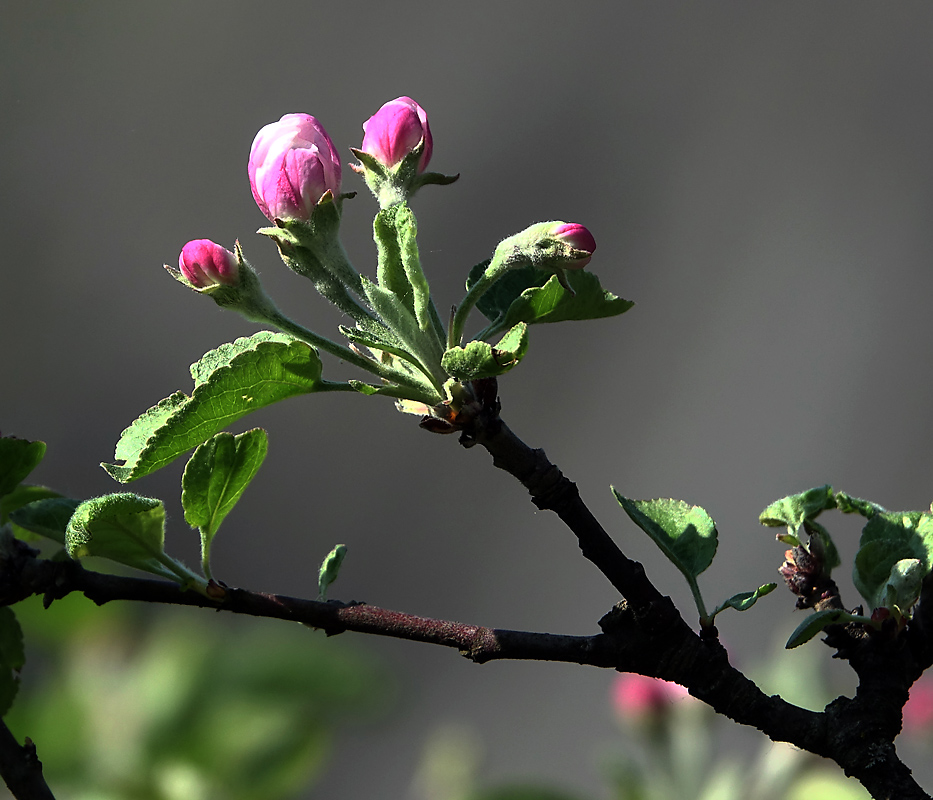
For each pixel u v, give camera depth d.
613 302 1.10
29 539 1.12
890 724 1.10
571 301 1.10
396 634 1.10
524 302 1.10
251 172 1.10
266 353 1.08
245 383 1.08
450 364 1.08
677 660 1.10
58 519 1.10
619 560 1.10
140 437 1.10
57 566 1.09
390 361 1.10
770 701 1.10
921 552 1.11
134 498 1.08
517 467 1.09
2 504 1.11
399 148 1.10
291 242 1.10
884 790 1.09
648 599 1.09
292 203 1.10
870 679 1.10
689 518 1.11
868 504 1.12
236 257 1.10
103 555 1.09
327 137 1.10
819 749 1.10
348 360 1.10
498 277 1.10
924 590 1.11
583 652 1.10
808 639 1.10
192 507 1.09
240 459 1.10
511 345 1.08
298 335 1.10
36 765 1.09
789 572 1.12
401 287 1.09
